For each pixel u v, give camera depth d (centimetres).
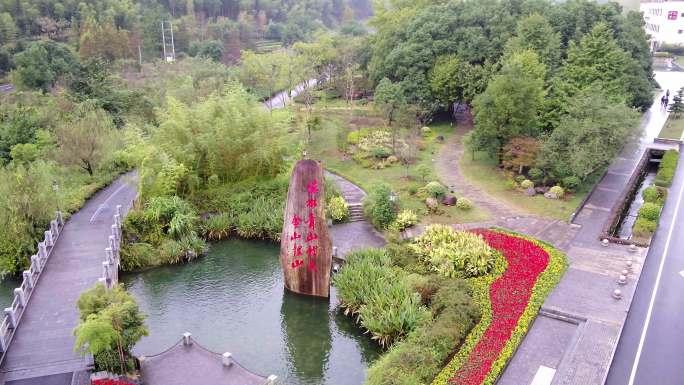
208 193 4328
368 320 2844
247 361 2778
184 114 4262
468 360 2472
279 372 2709
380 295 2966
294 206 3145
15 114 5166
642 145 5722
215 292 3416
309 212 3116
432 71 6100
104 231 3775
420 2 7519
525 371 2450
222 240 4075
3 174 3556
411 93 6125
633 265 3384
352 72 7531
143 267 3647
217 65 7862
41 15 8900
